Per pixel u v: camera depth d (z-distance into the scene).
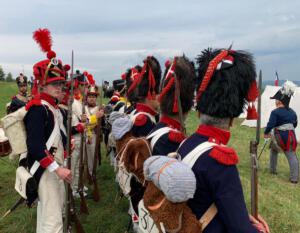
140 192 2.70
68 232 3.22
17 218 4.53
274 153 7.01
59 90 3.10
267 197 5.50
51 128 3.02
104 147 8.87
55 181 3.06
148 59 3.13
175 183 1.42
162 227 1.55
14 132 3.00
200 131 1.66
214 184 1.49
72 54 3.17
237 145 9.87
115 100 6.73
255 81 1.67
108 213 4.64
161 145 2.26
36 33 3.04
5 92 27.67
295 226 4.48
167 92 2.30
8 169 6.77
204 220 1.54
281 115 6.57
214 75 1.64
